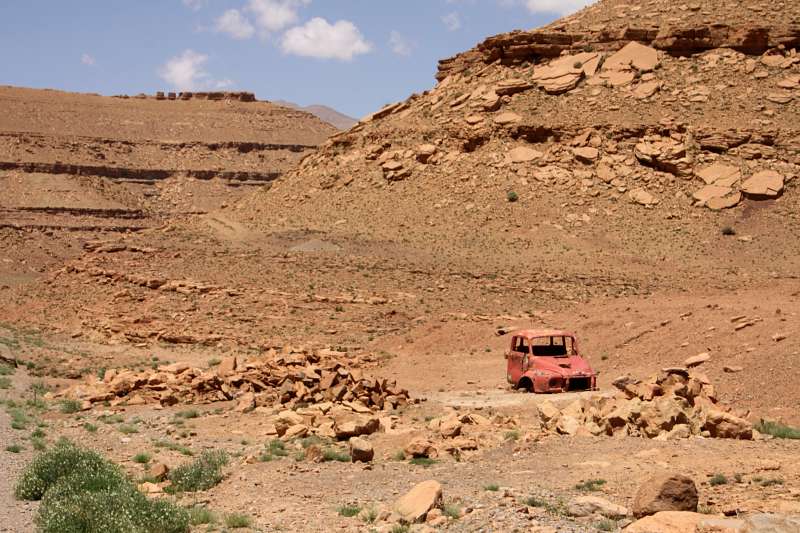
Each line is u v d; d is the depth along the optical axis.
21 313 62.28
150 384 30.52
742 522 9.79
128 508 13.37
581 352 34.62
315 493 15.52
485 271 66.69
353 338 47.72
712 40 95.31
